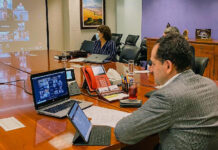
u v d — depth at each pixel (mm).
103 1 7352
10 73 3158
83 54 4352
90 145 1316
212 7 5605
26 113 1796
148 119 1201
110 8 7602
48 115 1735
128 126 1243
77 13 6957
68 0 6770
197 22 5965
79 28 7066
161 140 1283
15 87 2529
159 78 1323
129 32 7785
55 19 7062
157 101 1204
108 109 1854
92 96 2186
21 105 1976
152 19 7059
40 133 1466
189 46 1271
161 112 1174
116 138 1321
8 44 6398
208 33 5438
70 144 1332
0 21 6207
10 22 6336
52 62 3885
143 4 7234
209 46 4895
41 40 6832
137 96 2164
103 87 2201
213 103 1229
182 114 1180
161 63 1284
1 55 4605
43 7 6727
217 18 5547
